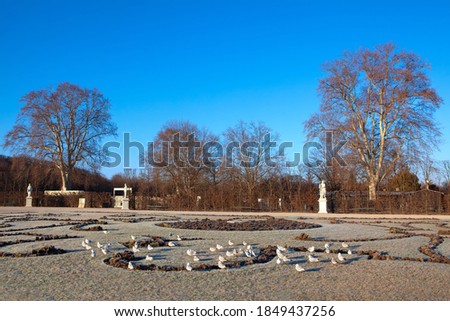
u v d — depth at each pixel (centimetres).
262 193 4838
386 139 4700
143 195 5038
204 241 1523
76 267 1050
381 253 1284
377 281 924
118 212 3916
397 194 4472
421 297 812
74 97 5694
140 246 1387
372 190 4697
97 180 6662
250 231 1914
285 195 4825
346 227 2216
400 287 878
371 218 3316
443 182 6375
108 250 1259
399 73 4450
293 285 890
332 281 924
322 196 4394
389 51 4591
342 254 1238
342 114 4719
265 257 1174
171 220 2720
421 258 1184
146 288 858
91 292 830
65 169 5772
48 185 6381
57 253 1241
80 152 5828
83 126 5841
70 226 2130
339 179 5622
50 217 2958
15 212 3684
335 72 4769
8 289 850
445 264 1109
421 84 4453
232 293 827
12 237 1655
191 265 1050
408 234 1861
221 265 1038
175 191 5812
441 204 4259
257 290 850
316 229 2052
